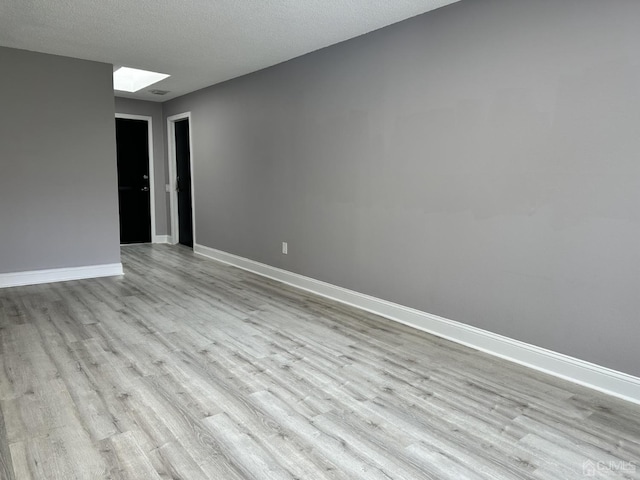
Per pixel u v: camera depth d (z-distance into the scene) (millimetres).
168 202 7902
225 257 6305
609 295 2545
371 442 2084
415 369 2877
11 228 4742
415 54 3488
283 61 4887
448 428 2209
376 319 3881
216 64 5031
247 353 3107
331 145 4352
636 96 2383
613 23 2434
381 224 3906
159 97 7176
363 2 3230
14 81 4613
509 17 2877
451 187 3311
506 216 2990
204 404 2404
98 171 5180
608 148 2496
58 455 1951
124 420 2236
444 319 3447
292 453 1993
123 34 4039
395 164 3727
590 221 2594
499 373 2830
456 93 3221
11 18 3670
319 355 3088
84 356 3012
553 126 2713
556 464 1944
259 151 5406
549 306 2811
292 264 5043
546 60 2717
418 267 3615
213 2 3295
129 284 5004
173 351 3123
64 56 4828
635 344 2467
